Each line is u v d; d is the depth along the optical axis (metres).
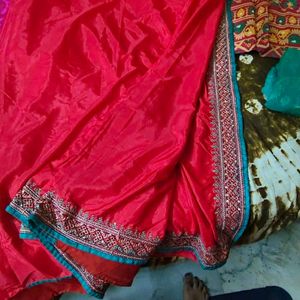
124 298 1.35
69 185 1.11
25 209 1.09
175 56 1.33
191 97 1.27
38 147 1.18
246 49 1.38
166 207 1.12
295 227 1.57
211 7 1.42
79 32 1.39
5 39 1.37
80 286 1.20
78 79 1.30
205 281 1.42
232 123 1.26
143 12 1.44
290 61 1.34
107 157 1.15
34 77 1.29
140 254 1.09
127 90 1.26
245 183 1.18
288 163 1.23
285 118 1.31
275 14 1.46
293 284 1.45
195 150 1.21
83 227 1.09
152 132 1.19
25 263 1.09
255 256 1.49
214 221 1.14
